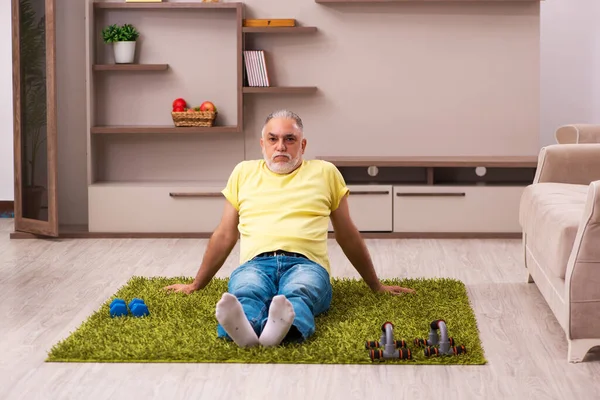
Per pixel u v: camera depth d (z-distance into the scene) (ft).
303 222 11.68
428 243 17.66
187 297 12.26
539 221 11.92
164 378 9.36
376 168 18.78
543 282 12.01
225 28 19.02
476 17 18.94
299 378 9.35
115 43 18.65
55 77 17.43
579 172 13.83
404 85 19.10
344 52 19.02
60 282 14.16
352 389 9.06
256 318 10.33
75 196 19.44
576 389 9.12
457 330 10.84
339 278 14.47
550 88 20.63
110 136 19.29
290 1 18.95
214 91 19.16
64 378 9.39
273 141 11.78
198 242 17.83
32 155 18.04
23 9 17.92
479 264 15.61
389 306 11.88
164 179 19.44
